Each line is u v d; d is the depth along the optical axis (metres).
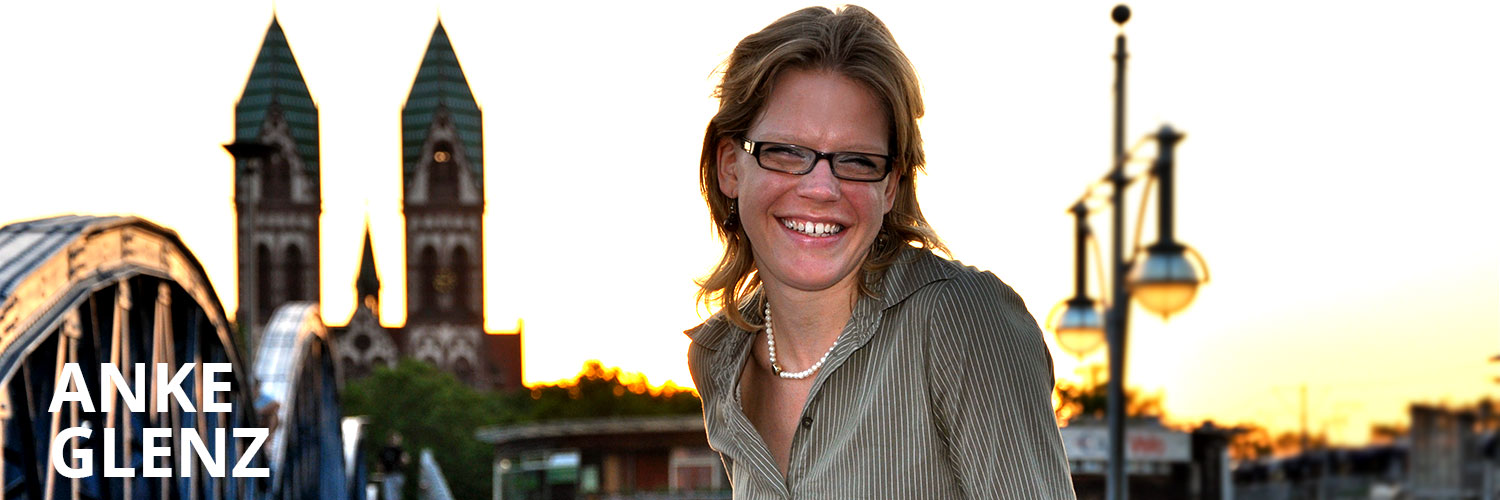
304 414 15.47
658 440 69.62
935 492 1.47
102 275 5.16
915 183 1.59
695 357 1.79
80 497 5.09
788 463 1.62
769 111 1.50
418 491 92.12
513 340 151.00
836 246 1.49
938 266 1.51
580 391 133.50
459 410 99.94
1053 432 1.44
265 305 130.00
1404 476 9.12
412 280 136.25
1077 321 8.33
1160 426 15.92
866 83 1.49
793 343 1.61
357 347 132.50
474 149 138.88
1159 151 6.99
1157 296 6.92
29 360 4.47
